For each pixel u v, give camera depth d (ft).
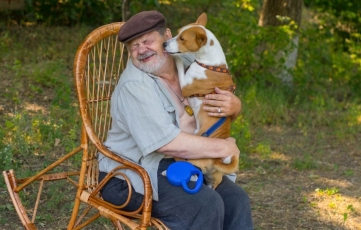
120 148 14.37
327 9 43.39
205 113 14.66
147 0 42.68
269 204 21.52
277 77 36.55
